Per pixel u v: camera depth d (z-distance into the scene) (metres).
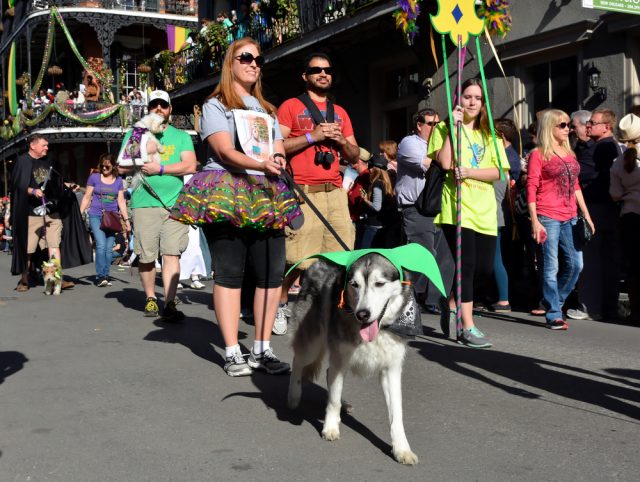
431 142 5.95
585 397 4.42
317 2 13.45
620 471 3.24
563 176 6.77
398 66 13.45
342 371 3.59
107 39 28.94
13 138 33.03
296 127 6.15
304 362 4.12
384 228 8.85
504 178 5.86
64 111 28.31
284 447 3.55
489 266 6.01
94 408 4.23
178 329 6.77
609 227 7.36
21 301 9.02
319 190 6.19
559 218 6.80
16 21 33.12
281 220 4.92
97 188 10.55
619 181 7.07
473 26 6.11
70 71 33.00
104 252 10.63
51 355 5.66
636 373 5.00
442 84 11.80
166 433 3.77
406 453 3.32
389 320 3.37
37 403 4.33
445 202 5.87
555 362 5.34
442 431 3.79
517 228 8.09
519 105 10.77
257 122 4.88
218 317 5.04
